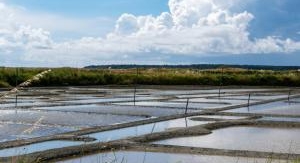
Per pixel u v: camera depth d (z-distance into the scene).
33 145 12.85
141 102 30.58
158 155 11.58
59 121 18.78
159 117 20.59
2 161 10.02
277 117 21.72
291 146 13.36
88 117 20.62
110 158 10.99
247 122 19.03
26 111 22.98
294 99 35.91
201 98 35.59
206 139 14.55
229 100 33.75
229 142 14.04
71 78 53.91
